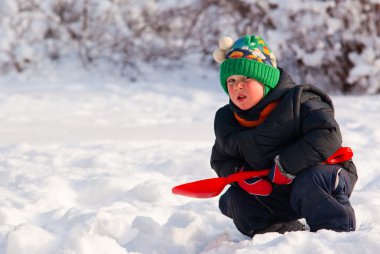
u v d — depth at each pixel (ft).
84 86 47.83
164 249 11.84
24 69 53.52
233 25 50.11
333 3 44.11
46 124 31.37
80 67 53.83
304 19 45.16
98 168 19.35
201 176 19.01
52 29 56.08
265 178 12.57
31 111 36.76
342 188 12.09
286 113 12.02
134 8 55.83
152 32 55.47
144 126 30.37
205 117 33.60
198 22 54.03
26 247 11.25
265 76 12.28
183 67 53.52
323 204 11.90
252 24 48.24
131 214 14.44
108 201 16.75
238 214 12.90
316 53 44.86
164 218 14.51
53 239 11.57
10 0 54.80
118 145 24.06
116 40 54.85
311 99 12.20
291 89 12.30
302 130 12.03
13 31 54.49
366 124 27.78
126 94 44.37
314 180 11.95
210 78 51.34
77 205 16.58
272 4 46.60
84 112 36.29
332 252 10.21
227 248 11.09
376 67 43.86
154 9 54.95
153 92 45.65
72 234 11.70
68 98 42.04
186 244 12.11
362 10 44.16
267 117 12.21
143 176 18.29
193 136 26.86
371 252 10.13
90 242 11.17
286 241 10.62
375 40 43.83
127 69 52.95
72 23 55.83
